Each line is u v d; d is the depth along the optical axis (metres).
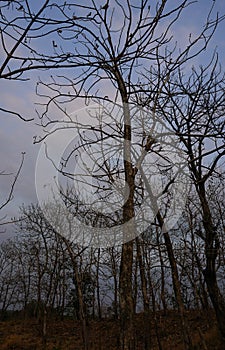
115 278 12.78
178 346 12.93
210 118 4.99
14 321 25.19
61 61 2.25
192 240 8.88
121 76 3.97
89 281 14.63
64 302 23.42
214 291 6.25
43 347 16.09
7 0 2.04
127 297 3.44
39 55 2.30
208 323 12.73
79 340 18.64
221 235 9.22
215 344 10.79
